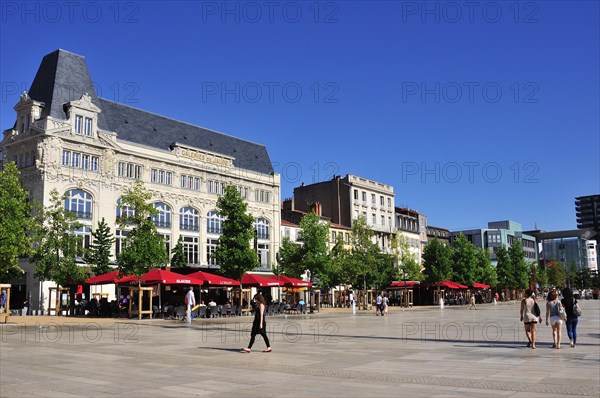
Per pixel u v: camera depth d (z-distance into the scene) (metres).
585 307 52.66
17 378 10.33
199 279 36.50
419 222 97.81
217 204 42.38
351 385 9.63
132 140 54.53
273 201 67.12
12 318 34.88
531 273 114.12
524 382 9.91
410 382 9.95
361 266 56.53
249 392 8.98
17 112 50.22
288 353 14.77
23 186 47.53
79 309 40.50
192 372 11.17
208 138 64.19
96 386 9.48
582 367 11.84
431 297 74.88
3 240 30.50
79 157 48.88
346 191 81.00
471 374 10.88
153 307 36.56
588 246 194.12
